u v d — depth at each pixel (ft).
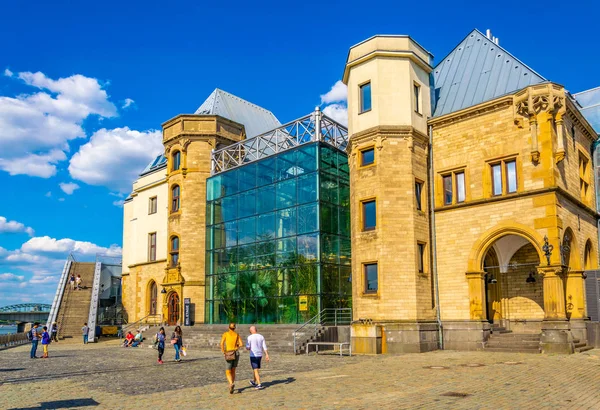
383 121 93.76
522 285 94.38
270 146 123.95
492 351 83.10
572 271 85.71
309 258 107.45
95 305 156.35
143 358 89.76
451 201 93.61
